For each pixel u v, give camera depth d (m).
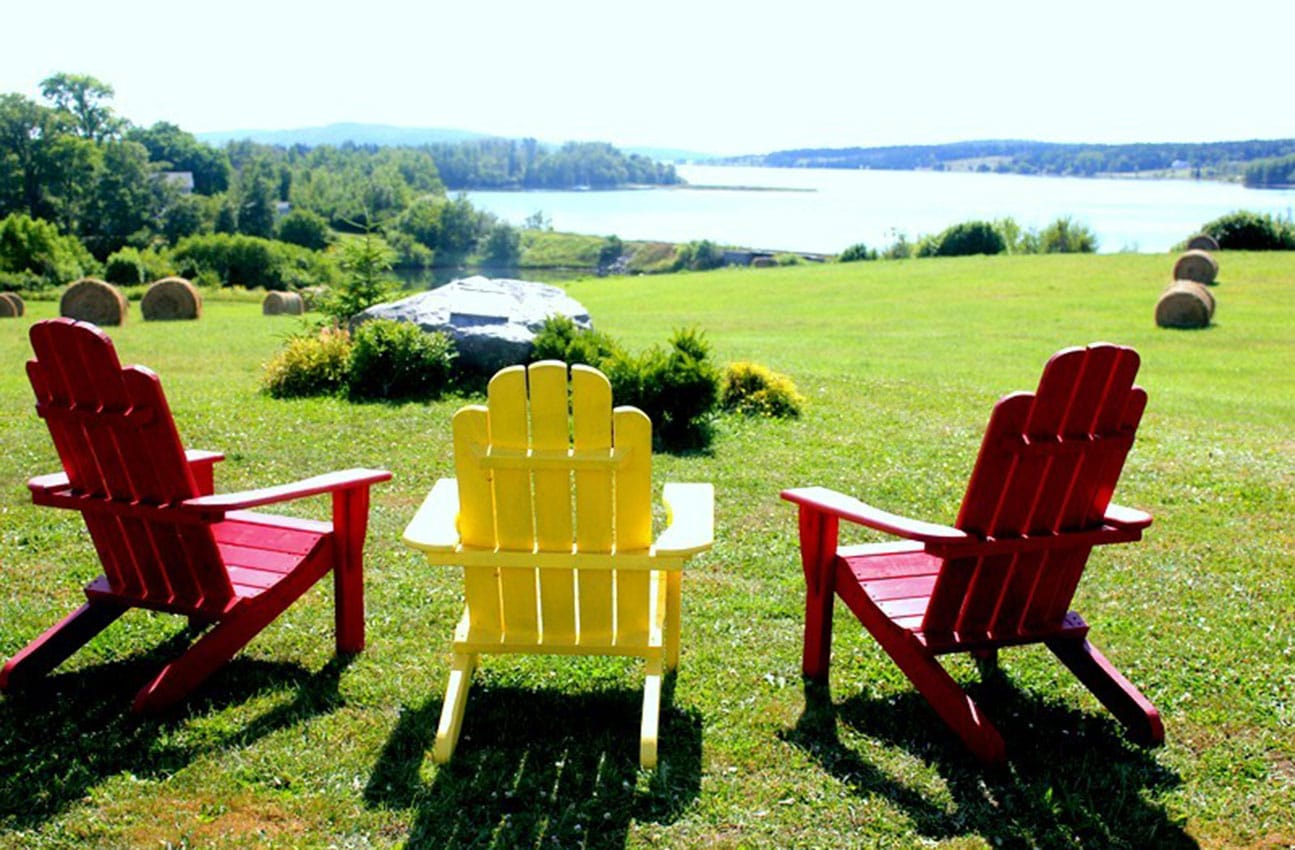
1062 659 3.53
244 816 2.87
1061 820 2.93
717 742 3.32
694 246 87.69
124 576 3.58
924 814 2.94
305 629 4.13
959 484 7.01
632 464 3.12
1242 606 4.67
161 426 3.11
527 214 173.62
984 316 24.80
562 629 3.37
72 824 2.81
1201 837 2.87
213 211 96.75
